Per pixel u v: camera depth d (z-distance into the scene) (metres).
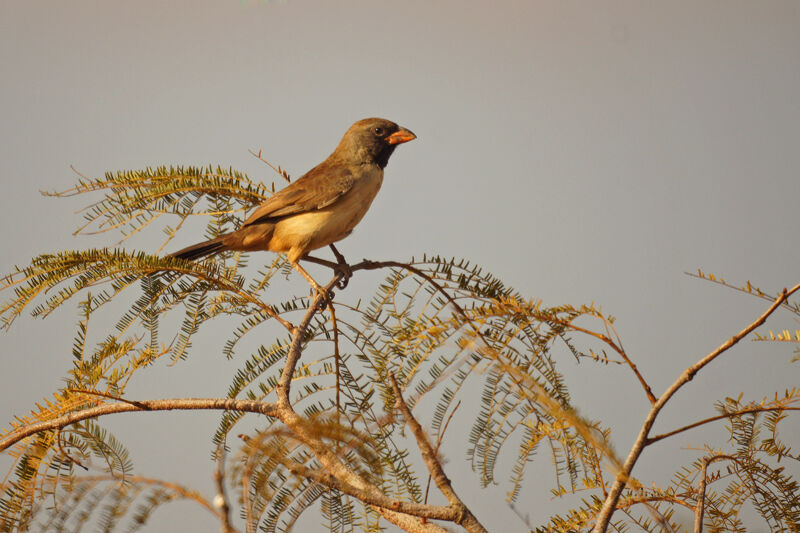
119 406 6.23
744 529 5.39
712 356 4.75
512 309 4.98
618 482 4.86
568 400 5.11
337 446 4.00
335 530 5.16
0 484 4.36
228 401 6.23
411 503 4.75
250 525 3.60
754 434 5.30
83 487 3.61
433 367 4.92
